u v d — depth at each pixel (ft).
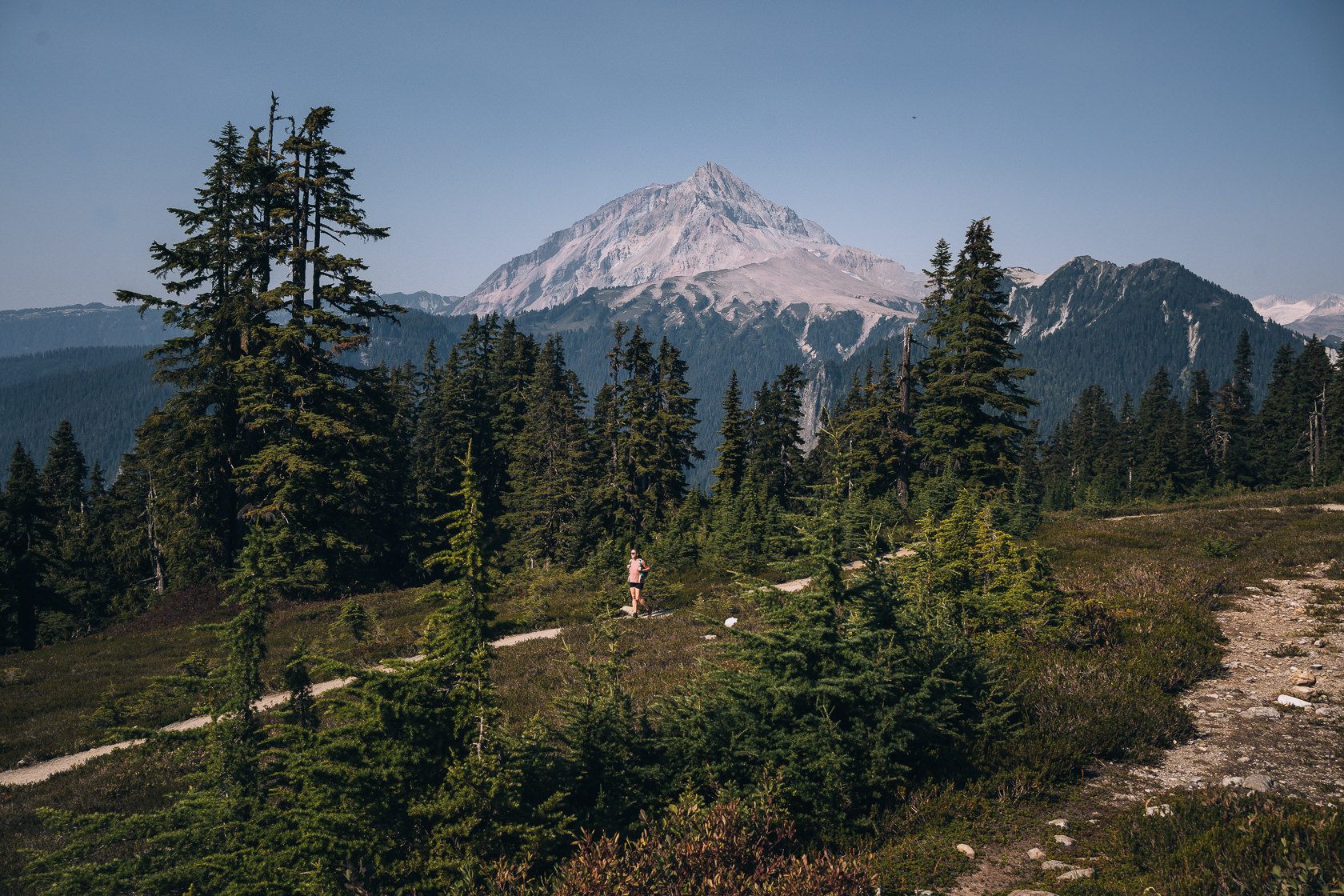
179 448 88.02
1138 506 152.05
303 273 89.76
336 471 86.79
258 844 17.81
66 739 44.78
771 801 19.95
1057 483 328.90
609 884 15.39
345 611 69.10
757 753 21.70
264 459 82.28
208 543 90.99
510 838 17.43
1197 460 271.08
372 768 17.25
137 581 143.64
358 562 94.32
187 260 87.15
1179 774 23.29
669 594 73.41
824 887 15.75
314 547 86.33
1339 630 39.27
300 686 21.31
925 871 18.10
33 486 134.00
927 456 127.44
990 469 115.24
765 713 22.89
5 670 66.74
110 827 18.86
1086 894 16.51
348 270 90.53
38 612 137.90
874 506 92.17
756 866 16.99
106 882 17.75
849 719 22.33
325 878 16.39
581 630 61.67
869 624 24.34
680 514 152.15
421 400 207.41
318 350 90.07
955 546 38.70
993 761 23.35
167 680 20.66
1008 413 119.65
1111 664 32.48
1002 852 18.98
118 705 46.78
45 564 134.82
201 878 17.44
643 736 23.71
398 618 83.20
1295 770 23.08
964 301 120.47
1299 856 15.90
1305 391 271.28
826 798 21.04
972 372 119.44
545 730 21.52
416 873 16.90
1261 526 80.07
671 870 16.34
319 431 83.61
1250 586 51.57
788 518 24.75
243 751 19.76
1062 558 65.51
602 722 21.94
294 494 82.99
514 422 204.03
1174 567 57.67
